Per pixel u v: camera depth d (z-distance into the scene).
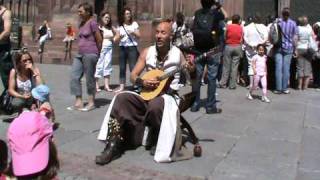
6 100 8.95
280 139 8.25
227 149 7.46
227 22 14.20
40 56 19.31
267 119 9.77
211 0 9.70
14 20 15.77
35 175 3.00
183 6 20.30
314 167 6.84
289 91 13.51
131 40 12.19
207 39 9.55
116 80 14.31
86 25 9.50
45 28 19.44
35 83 8.60
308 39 13.89
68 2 19.45
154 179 6.12
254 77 11.84
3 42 9.05
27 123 3.03
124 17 12.19
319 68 14.57
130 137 7.09
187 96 7.10
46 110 8.03
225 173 6.41
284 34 13.15
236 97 12.28
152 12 19.30
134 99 6.81
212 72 9.88
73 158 6.81
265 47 13.27
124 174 6.28
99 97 11.38
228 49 13.45
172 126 6.65
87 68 9.58
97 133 8.08
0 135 7.72
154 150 6.91
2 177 3.12
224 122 9.29
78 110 9.70
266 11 21.52
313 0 21.17
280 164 6.89
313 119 9.98
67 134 7.94
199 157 6.97
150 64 7.15
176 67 7.07
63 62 19.00
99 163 6.57
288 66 13.25
